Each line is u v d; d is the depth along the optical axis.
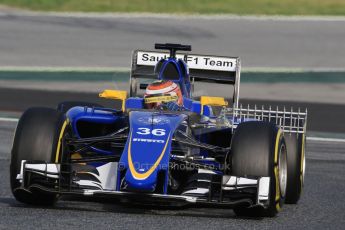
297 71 71.50
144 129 25.44
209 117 29.86
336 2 93.06
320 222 25.94
